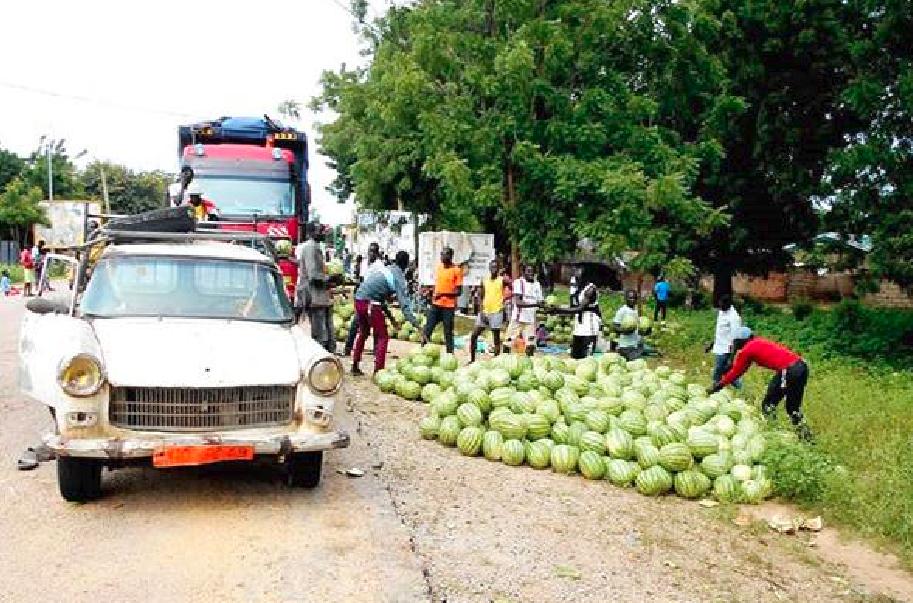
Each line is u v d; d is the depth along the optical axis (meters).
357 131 26.44
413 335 17.89
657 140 18.55
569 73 18.59
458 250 21.77
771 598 5.82
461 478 8.12
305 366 6.75
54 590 5.20
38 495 6.95
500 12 18.23
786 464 8.10
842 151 19.92
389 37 24.09
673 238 27.11
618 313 14.50
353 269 34.84
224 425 6.45
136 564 5.61
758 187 27.16
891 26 18.83
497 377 9.48
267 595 5.22
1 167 60.50
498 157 18.09
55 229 47.97
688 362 17.80
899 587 6.19
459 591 5.48
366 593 5.30
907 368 19.03
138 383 6.27
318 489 7.41
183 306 7.59
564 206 18.39
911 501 7.23
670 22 19.19
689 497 8.06
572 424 8.77
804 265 26.05
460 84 18.66
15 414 9.73
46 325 7.33
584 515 7.28
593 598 5.55
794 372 10.05
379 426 9.99
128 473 7.60
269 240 8.86
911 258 19.69
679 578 6.03
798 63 23.05
